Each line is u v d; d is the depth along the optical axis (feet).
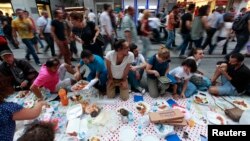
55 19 11.81
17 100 7.99
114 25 15.30
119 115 7.07
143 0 40.09
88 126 6.44
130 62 7.72
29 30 12.93
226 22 14.47
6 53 7.68
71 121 6.61
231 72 8.31
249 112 6.41
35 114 4.44
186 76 8.01
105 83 8.80
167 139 5.90
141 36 13.79
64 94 7.53
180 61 14.17
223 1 33.55
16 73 8.41
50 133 2.96
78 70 9.61
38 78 7.66
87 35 10.27
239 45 13.80
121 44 6.98
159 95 8.69
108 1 42.16
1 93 3.58
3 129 3.72
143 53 14.11
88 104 7.78
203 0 37.17
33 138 2.67
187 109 7.48
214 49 17.10
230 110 6.98
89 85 8.18
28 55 14.56
